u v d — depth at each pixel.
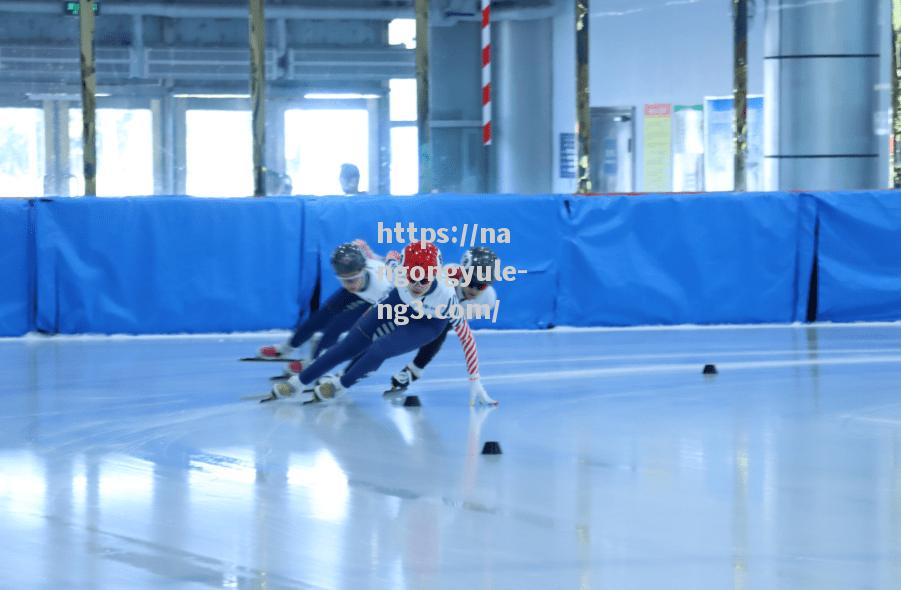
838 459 10.69
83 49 21.31
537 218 21.56
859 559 7.55
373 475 10.02
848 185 25.53
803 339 20.06
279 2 33.91
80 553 7.68
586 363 17.22
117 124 33.88
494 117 35.38
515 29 34.75
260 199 21.02
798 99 25.50
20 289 20.53
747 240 22.17
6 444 11.37
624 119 34.62
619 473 10.11
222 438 11.69
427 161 22.61
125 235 20.64
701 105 32.84
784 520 8.52
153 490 9.46
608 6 34.47
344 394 14.48
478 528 8.28
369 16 34.56
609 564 7.41
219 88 34.34
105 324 20.64
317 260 21.11
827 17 25.20
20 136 33.88
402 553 7.66
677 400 14.02
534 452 11.02
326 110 35.09
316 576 7.18
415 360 14.62
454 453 10.96
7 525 8.39
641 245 21.98
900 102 23.23
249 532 8.18
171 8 33.44
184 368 16.62
